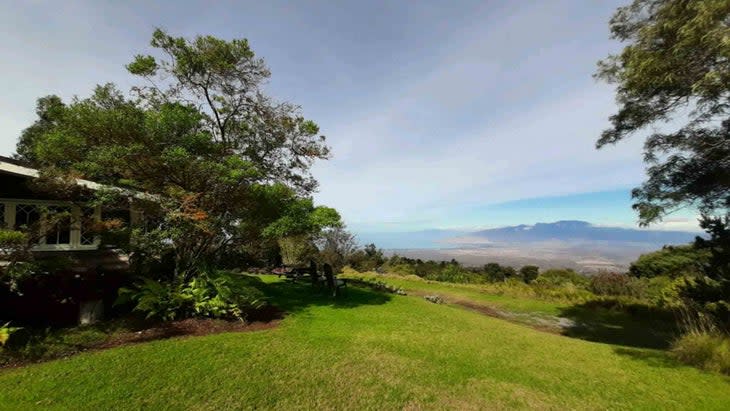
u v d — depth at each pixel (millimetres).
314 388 4586
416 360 5832
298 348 6035
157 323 7012
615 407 4457
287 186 10016
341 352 5980
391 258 29859
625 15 7770
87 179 8102
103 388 4305
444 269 24703
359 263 25234
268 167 10570
